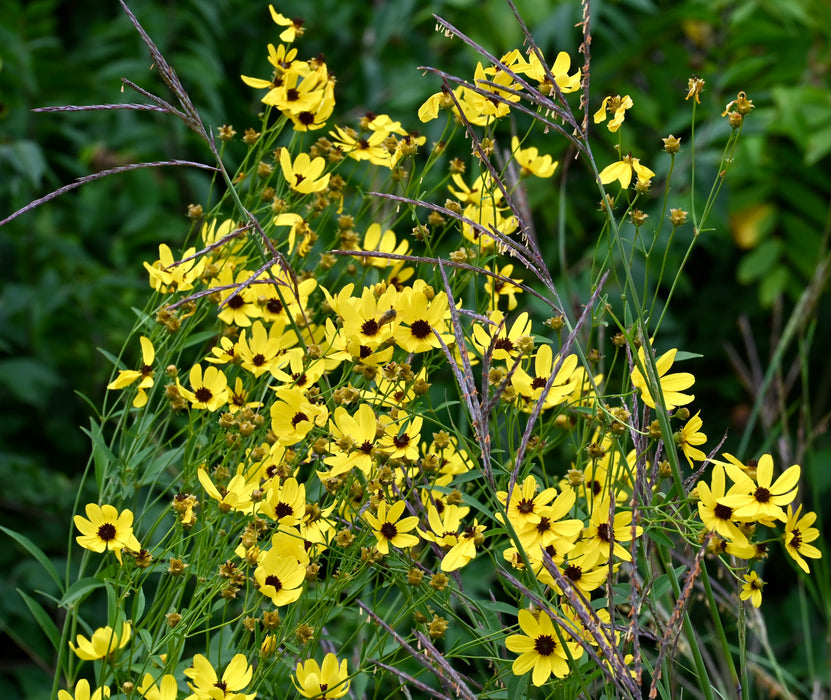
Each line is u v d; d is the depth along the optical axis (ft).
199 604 6.55
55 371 10.02
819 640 9.56
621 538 6.45
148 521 8.25
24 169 8.78
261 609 6.93
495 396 6.32
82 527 6.57
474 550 6.42
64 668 6.78
